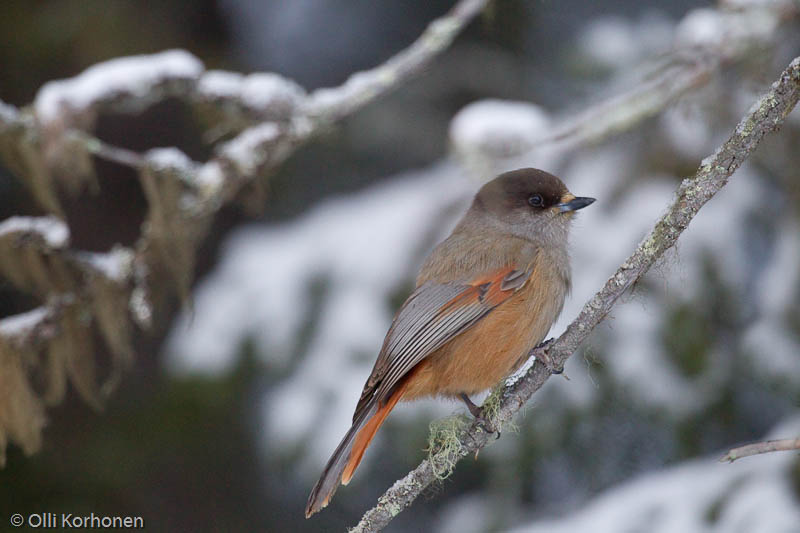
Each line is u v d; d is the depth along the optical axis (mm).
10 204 14914
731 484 9930
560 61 13188
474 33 15039
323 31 16422
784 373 10469
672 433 10742
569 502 11438
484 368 7906
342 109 9648
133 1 14844
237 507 13805
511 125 10500
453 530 12008
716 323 10797
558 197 8609
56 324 9039
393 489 6609
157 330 13867
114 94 9039
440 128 14898
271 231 12797
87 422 13711
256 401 12500
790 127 10156
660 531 9797
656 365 10719
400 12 16406
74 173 9078
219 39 15695
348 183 14930
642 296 6219
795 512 9375
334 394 11297
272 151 9555
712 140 10484
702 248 10930
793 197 10555
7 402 8812
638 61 12172
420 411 11102
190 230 9320
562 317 10594
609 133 10195
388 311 11609
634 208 10906
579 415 10859
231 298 12141
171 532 13508
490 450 11219
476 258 8047
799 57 5422
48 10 14531
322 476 6910
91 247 15672
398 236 11945
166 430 13234
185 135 16031
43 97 8945
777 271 10797
